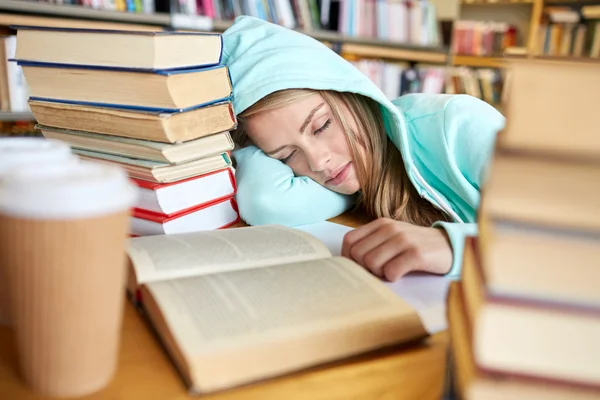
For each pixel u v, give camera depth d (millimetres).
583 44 3020
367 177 924
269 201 804
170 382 348
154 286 426
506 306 230
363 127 914
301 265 502
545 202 227
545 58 246
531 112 221
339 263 514
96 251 291
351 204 981
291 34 917
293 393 347
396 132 862
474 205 840
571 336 228
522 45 3500
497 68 3219
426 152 904
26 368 319
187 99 609
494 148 231
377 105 944
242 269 489
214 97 671
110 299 314
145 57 573
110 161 675
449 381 303
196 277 454
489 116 876
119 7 1868
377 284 460
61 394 321
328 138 887
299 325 379
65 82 667
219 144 716
